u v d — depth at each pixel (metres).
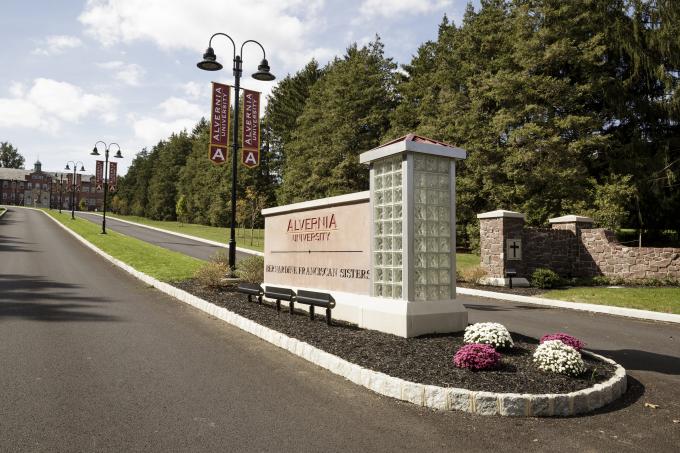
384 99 42.31
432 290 8.52
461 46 34.06
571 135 27.39
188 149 89.75
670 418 5.16
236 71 15.53
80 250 26.83
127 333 8.88
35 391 5.66
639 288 16.03
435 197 8.67
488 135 28.97
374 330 8.58
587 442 4.54
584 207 24.70
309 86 55.81
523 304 13.94
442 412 5.21
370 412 5.20
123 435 4.52
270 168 62.69
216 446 4.31
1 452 4.11
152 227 59.12
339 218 10.24
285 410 5.24
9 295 12.58
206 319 10.50
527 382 5.66
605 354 8.02
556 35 26.53
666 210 27.31
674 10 24.41
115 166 44.88
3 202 138.88
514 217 17.83
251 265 14.65
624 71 28.61
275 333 8.30
